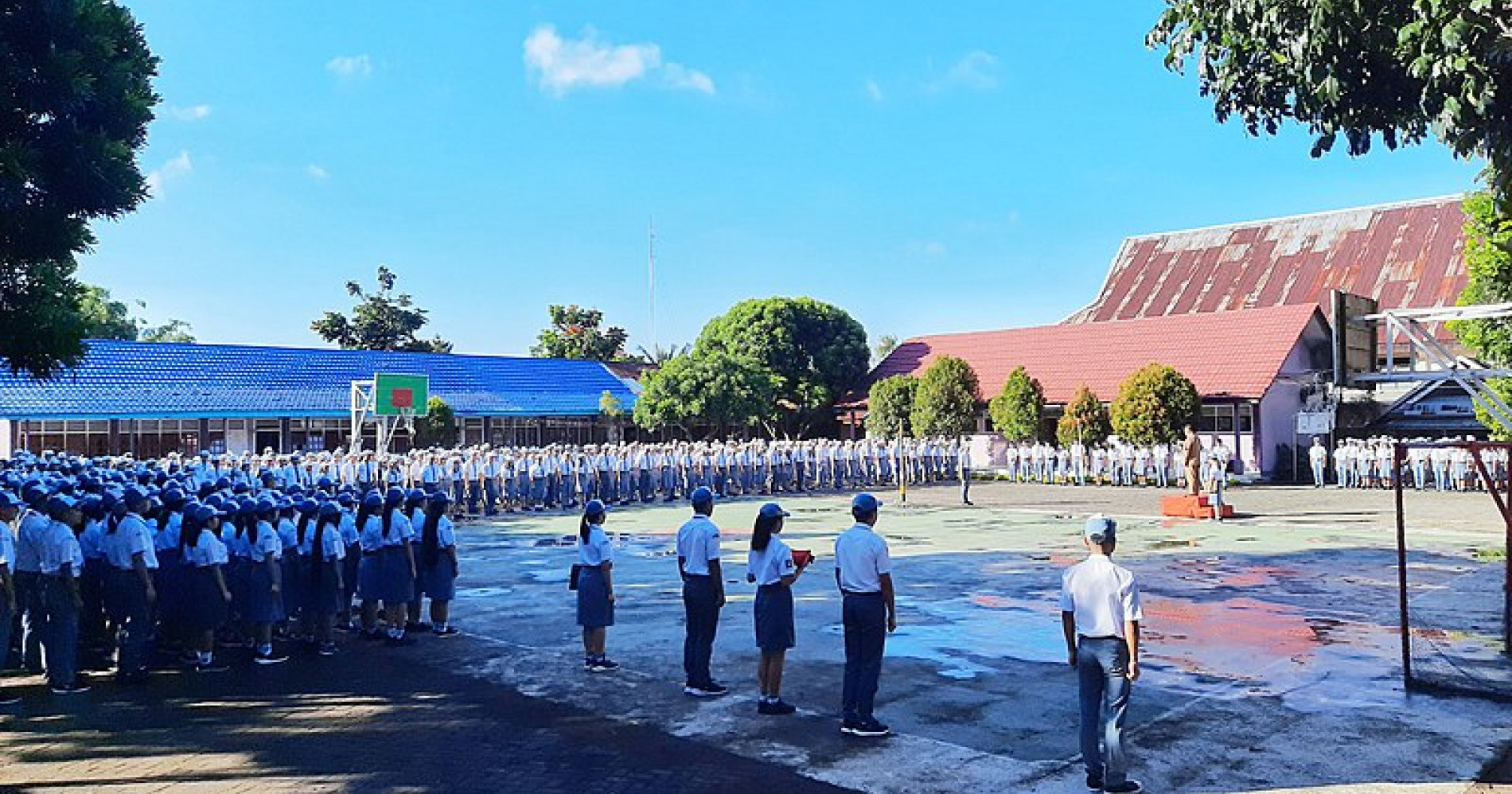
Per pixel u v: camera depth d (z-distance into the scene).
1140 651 10.48
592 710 8.87
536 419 45.06
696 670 9.24
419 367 43.50
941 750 7.55
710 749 7.70
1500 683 8.91
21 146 9.14
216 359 38.41
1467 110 7.58
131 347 36.69
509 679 10.01
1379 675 9.41
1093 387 39.06
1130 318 46.66
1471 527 20.91
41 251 9.98
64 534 9.79
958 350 45.72
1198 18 8.98
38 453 32.12
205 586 10.40
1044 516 25.11
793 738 7.94
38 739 8.28
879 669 8.02
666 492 31.64
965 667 10.07
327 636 11.29
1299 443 36.12
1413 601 12.96
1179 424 33.44
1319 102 8.58
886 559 7.90
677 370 41.47
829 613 12.98
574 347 61.50
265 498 11.12
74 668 9.85
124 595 10.05
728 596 14.43
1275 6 8.19
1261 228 48.66
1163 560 16.94
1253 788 6.61
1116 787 6.41
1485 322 22.19
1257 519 23.38
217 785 7.15
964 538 20.77
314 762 7.61
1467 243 23.58
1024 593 14.27
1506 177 8.16
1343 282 43.38
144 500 10.23
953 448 37.66
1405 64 7.94
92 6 10.00
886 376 46.53
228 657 11.20
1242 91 9.15
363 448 39.84
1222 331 38.16
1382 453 31.17
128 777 7.34
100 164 9.84
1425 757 7.14
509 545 20.94
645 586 15.38
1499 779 6.69
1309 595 13.55
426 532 12.11
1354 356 12.41
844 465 35.22
